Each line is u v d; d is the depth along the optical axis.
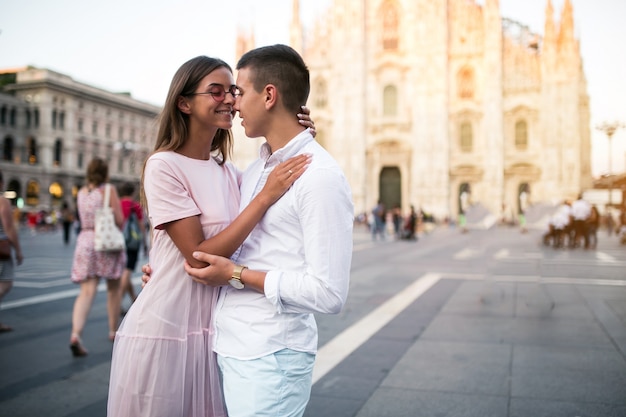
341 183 2.19
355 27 52.78
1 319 8.38
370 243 29.14
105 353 6.45
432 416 4.47
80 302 6.46
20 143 62.88
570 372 5.65
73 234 39.78
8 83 63.03
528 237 32.66
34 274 14.25
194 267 2.30
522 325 7.94
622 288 11.60
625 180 16.09
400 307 9.46
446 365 5.91
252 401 2.14
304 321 2.25
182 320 2.43
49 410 4.67
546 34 47.59
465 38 50.38
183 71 2.51
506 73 49.16
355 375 5.57
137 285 11.98
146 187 2.42
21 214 54.62
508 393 5.02
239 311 2.23
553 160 47.19
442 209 49.88
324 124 53.31
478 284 12.37
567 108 47.09
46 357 6.29
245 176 2.65
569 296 10.56
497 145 48.47
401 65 51.81
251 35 57.31
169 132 2.58
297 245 2.23
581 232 22.78
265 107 2.34
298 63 2.35
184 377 2.40
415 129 51.16
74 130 64.94
